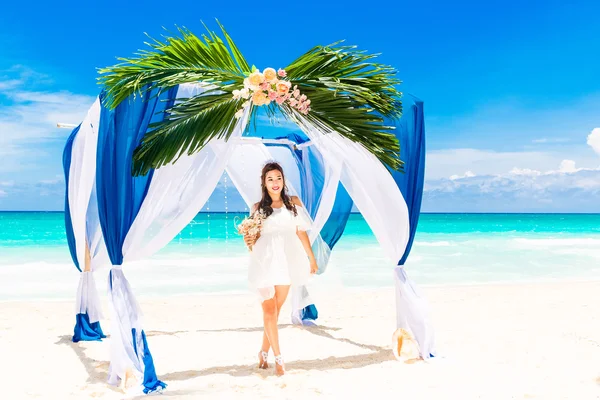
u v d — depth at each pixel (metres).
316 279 6.96
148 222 4.57
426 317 5.29
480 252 19.70
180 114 4.55
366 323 7.27
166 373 4.93
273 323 4.77
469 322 7.18
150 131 4.50
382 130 5.06
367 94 4.86
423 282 12.70
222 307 8.61
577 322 7.17
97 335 6.39
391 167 5.11
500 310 8.10
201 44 4.75
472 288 10.51
